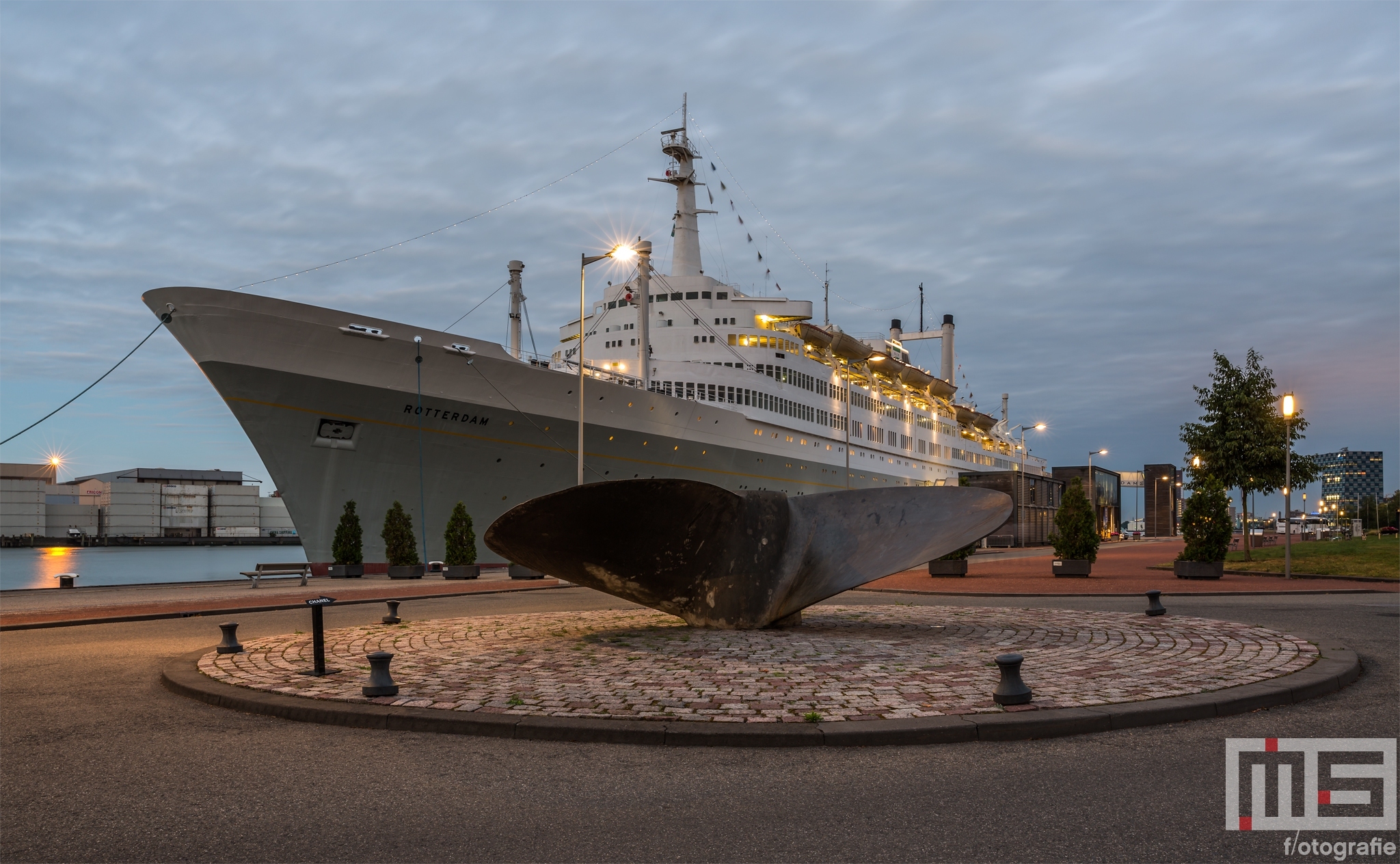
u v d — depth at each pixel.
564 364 37.53
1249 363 32.12
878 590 21.80
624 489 10.80
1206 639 11.12
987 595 20.20
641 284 35.34
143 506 161.38
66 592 23.98
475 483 29.89
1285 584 22.06
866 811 5.07
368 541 29.17
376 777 5.80
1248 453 30.89
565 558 11.73
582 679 8.55
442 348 27.06
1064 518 26.50
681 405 35.09
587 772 5.88
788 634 11.92
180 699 8.45
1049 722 6.71
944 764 6.00
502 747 6.53
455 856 4.41
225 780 5.75
